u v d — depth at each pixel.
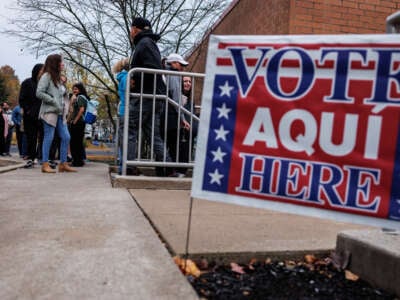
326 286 1.75
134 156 4.64
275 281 1.76
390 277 1.69
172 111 4.88
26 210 2.85
